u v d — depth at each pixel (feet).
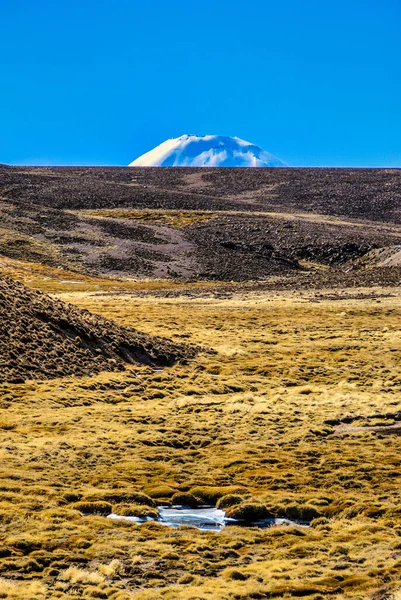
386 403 312.09
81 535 150.30
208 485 196.95
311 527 168.96
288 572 132.36
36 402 290.35
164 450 233.35
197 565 136.67
